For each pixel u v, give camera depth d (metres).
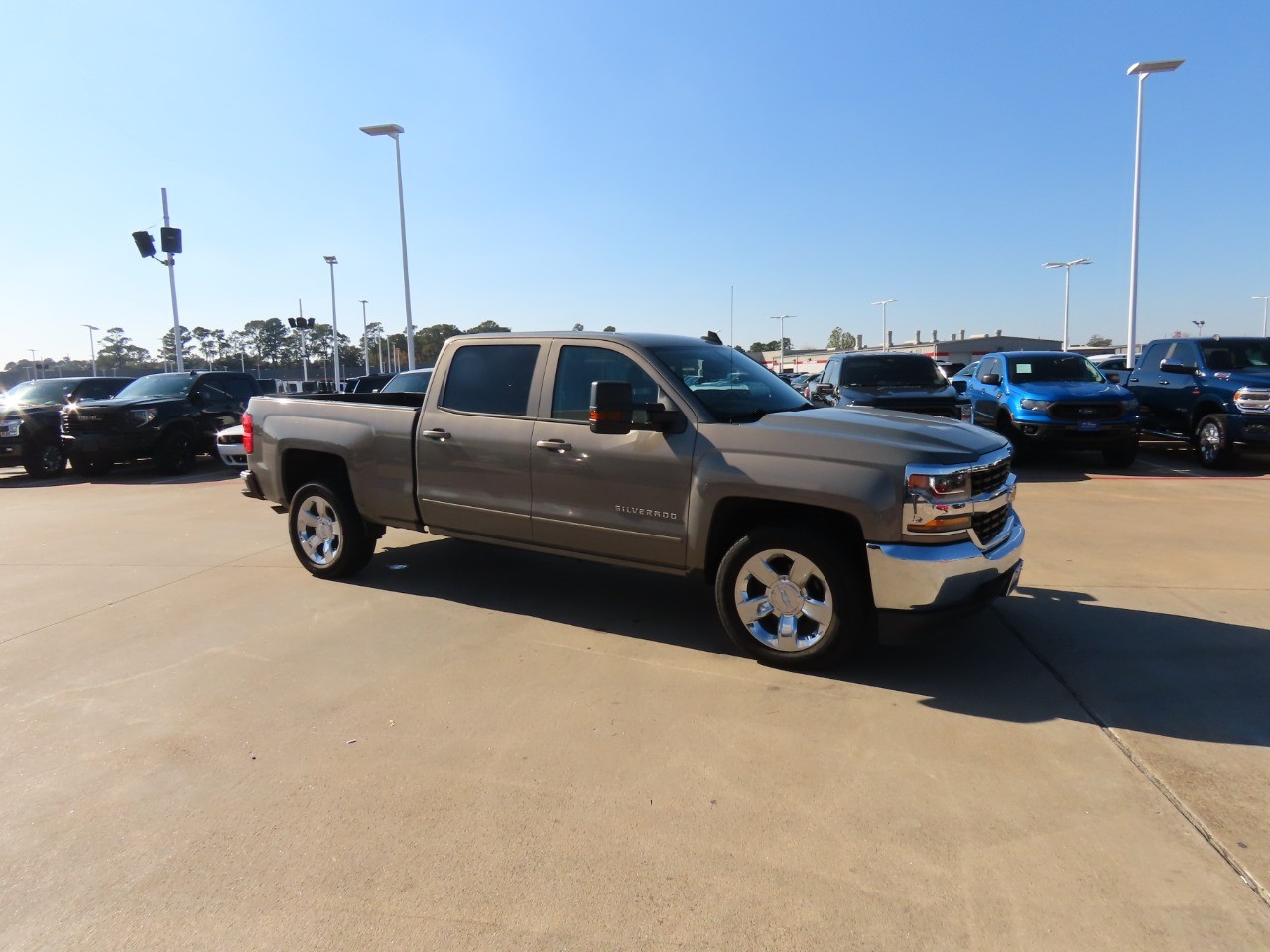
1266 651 4.43
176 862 2.68
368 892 2.52
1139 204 21.41
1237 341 12.26
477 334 5.36
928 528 3.79
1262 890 2.48
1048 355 12.80
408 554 6.88
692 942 2.28
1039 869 2.59
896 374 11.92
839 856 2.67
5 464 13.57
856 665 4.28
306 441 5.95
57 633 4.98
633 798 3.03
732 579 4.27
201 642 4.78
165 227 23.33
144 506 10.08
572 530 4.84
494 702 3.89
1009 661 4.30
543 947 2.27
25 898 2.50
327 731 3.61
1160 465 12.29
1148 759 3.28
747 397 4.86
